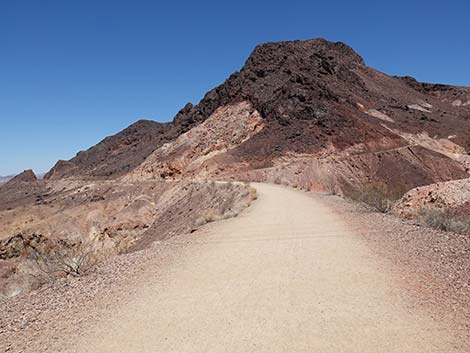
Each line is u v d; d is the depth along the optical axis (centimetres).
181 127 11612
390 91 15238
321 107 8850
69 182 12675
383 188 1969
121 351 497
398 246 951
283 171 6456
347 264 829
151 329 556
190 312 609
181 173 8144
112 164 13812
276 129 8494
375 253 904
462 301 594
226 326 552
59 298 720
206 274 811
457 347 467
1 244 4416
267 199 2381
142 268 892
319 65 12256
